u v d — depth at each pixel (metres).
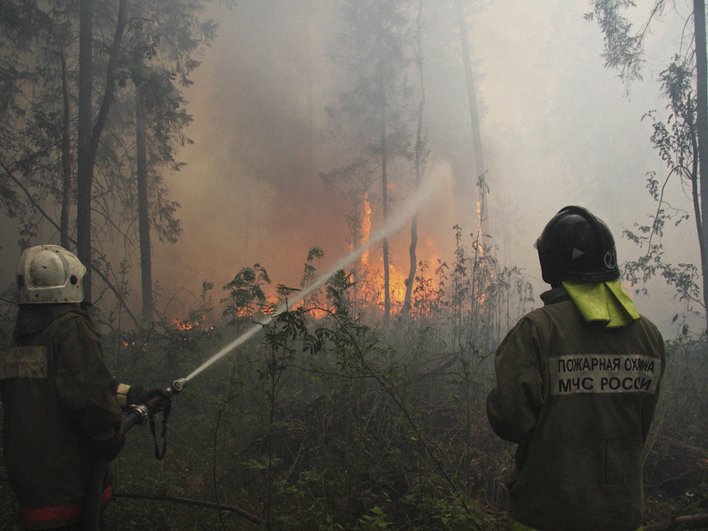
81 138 9.79
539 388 1.98
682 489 4.23
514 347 2.05
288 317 3.25
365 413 4.58
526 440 2.01
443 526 3.09
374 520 2.81
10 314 7.99
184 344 5.56
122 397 2.71
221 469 4.05
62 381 2.33
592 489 1.91
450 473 3.99
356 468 3.63
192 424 4.50
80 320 2.43
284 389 4.75
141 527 3.40
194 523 3.53
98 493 2.37
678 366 6.89
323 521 3.21
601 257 2.09
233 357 5.40
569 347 2.00
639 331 2.07
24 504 2.34
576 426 1.95
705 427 5.43
